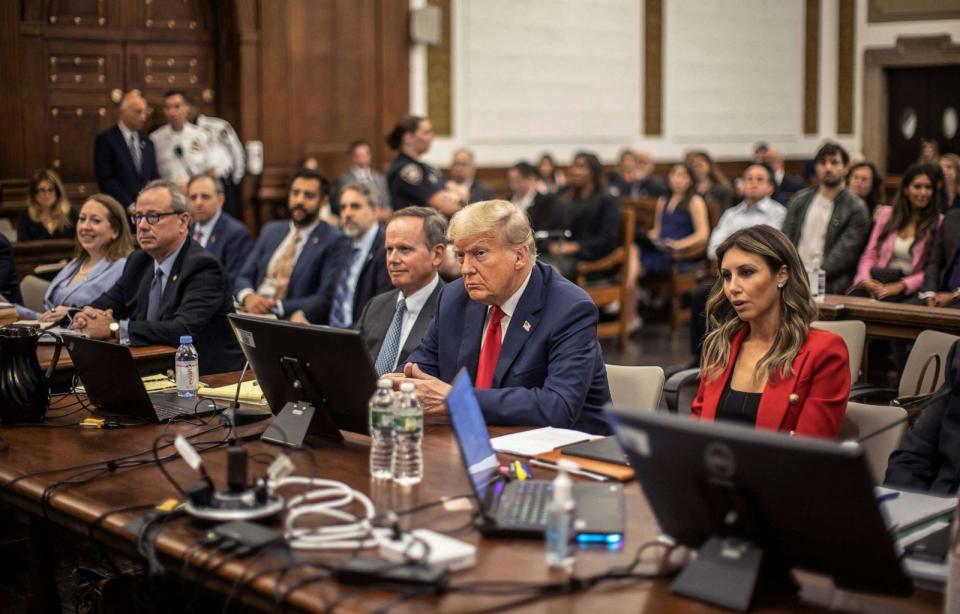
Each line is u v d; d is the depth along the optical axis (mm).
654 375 3428
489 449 2678
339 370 2811
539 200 9414
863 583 1924
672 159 13633
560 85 12367
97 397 3332
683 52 13578
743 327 3180
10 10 8539
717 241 8484
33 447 2979
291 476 2650
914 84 14953
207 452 2906
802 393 3023
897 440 2963
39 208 7293
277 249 6207
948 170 7016
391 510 2391
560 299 3285
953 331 5121
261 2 9734
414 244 3811
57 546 3881
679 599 1943
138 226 4516
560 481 2086
